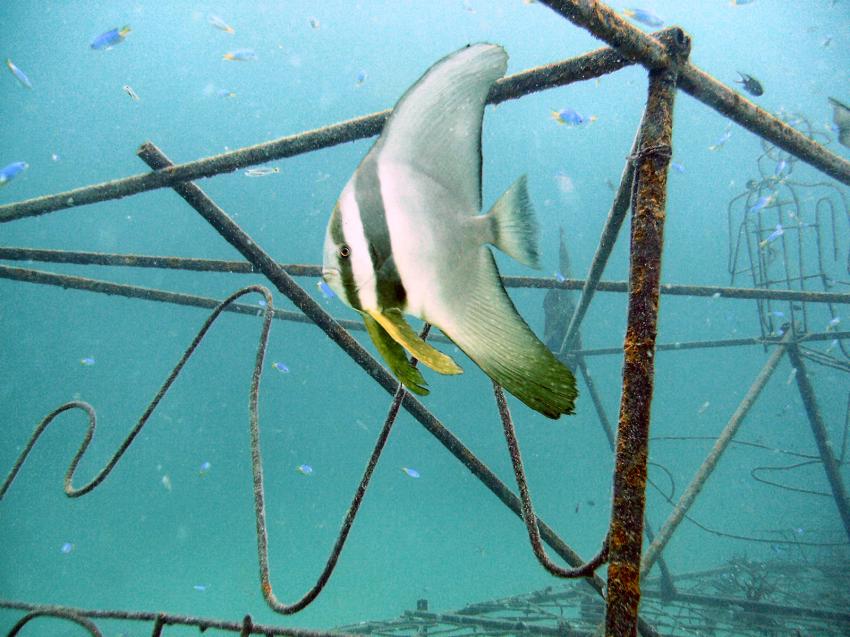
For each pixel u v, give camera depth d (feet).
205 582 90.89
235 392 201.87
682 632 24.04
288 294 10.77
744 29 236.63
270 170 14.43
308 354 216.54
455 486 170.40
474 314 2.39
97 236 224.12
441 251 2.44
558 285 17.60
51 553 106.93
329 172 256.52
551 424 180.14
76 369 192.03
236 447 184.55
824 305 145.59
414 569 96.37
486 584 83.61
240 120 281.54
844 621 18.69
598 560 5.38
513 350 2.27
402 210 2.46
